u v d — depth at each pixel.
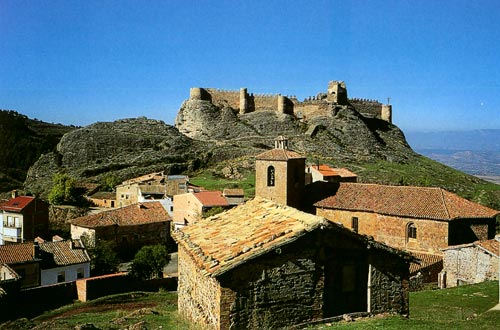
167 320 28.27
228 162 134.00
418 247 57.94
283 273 21.62
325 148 139.75
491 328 23.70
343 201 64.31
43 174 142.50
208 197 86.75
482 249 47.59
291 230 22.44
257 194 68.00
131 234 82.19
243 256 20.97
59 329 28.83
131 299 42.81
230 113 160.62
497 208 101.19
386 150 149.50
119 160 141.50
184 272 28.16
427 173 127.12
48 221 92.19
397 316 23.23
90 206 115.62
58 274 57.25
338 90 161.12
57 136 199.25
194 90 164.00
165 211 89.31
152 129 158.38
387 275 23.95
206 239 25.78
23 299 41.69
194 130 159.00
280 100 160.00
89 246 63.72
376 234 61.00
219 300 20.64
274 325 21.42
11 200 91.12
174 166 134.00
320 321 22.05
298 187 67.06
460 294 41.41
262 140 146.50
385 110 171.62
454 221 56.28
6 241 85.88
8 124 190.88
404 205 59.78
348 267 23.33
